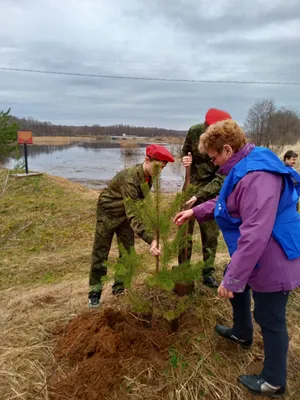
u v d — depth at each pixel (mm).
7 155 7688
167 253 2367
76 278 4645
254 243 1746
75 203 8195
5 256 5559
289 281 1867
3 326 2945
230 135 1968
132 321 2717
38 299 3572
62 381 2199
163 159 2688
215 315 2891
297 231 1907
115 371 2238
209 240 3340
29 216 7188
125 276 2381
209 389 2188
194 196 2857
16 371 2320
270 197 1764
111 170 22219
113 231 3264
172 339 2527
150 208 2346
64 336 2645
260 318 2008
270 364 2045
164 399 2113
